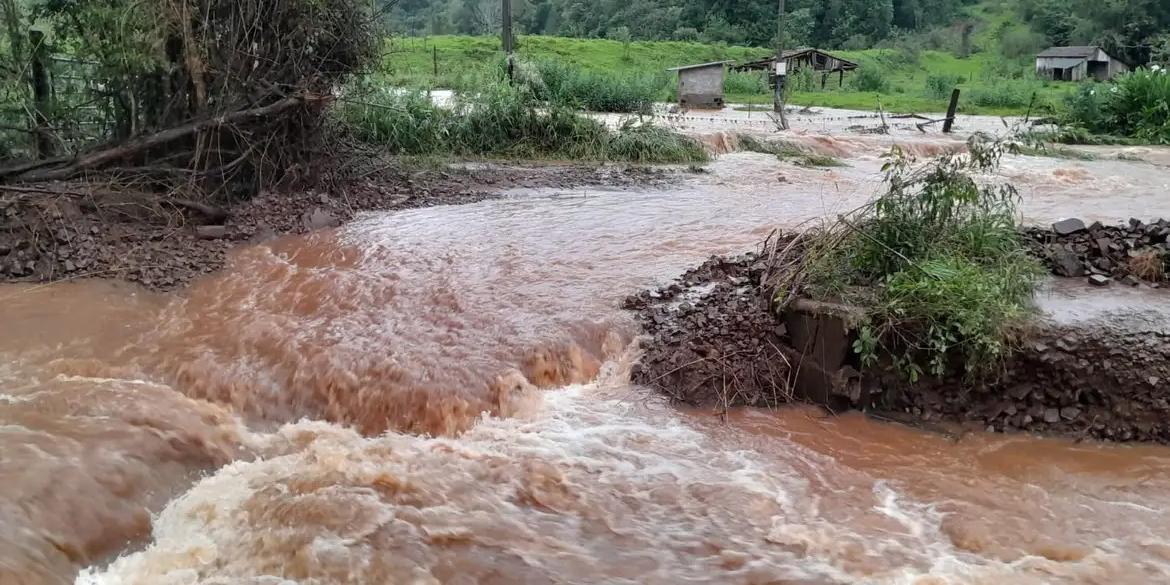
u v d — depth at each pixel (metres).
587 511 5.73
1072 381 6.77
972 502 5.88
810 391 7.31
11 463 5.52
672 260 9.73
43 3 11.16
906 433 6.88
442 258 9.77
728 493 5.93
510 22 33.59
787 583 5.02
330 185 12.50
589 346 7.87
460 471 6.16
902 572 5.12
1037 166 18.42
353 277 9.13
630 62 50.16
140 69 10.95
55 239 9.52
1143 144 25.00
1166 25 60.00
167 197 10.53
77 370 7.22
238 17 11.38
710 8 71.56
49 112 11.04
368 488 5.91
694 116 27.23
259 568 5.10
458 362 7.39
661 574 5.10
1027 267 7.52
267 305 8.57
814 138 20.67
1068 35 64.75
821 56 46.78
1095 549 5.35
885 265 7.59
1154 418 6.61
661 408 7.18
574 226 11.34
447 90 24.50
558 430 6.79
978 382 6.92
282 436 6.72
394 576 5.00
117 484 5.66
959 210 8.07
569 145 17.73
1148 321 6.94
